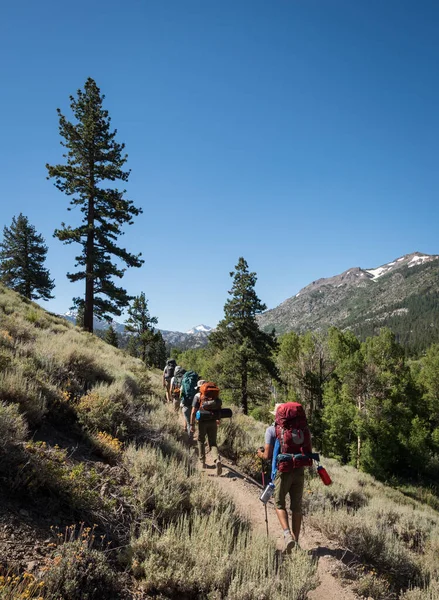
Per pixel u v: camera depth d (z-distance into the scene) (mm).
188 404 7906
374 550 5117
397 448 33719
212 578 3389
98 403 6180
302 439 4516
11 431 4078
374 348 36750
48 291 44688
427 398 45625
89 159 26562
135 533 3803
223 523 4363
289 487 4547
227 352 32094
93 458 4934
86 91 27828
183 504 4730
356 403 36812
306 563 3855
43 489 3631
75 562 2783
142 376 11766
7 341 7406
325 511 6102
